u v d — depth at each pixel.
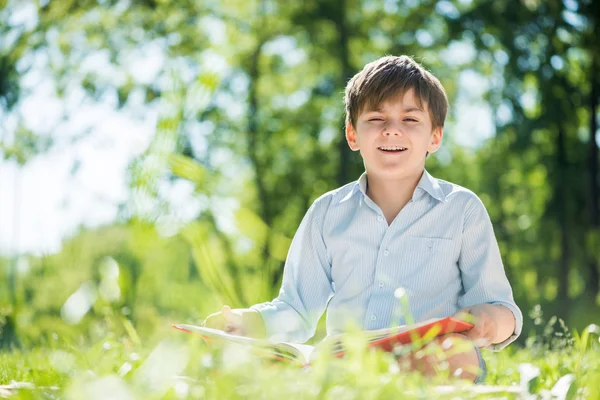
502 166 13.54
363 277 2.58
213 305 5.18
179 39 13.13
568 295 12.31
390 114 2.60
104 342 2.65
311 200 14.62
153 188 4.94
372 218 2.60
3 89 11.52
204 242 5.25
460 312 2.22
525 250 13.35
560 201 12.67
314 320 2.66
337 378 1.42
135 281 4.96
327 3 13.77
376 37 13.98
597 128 12.38
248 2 13.98
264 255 9.77
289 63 14.59
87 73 12.46
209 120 13.61
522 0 12.29
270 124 14.60
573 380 1.75
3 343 4.94
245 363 1.45
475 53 12.97
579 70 12.62
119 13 13.04
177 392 1.44
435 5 13.13
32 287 7.18
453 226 2.56
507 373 2.80
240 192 14.52
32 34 11.97
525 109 12.65
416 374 1.60
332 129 14.41
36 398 1.71
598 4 11.99
